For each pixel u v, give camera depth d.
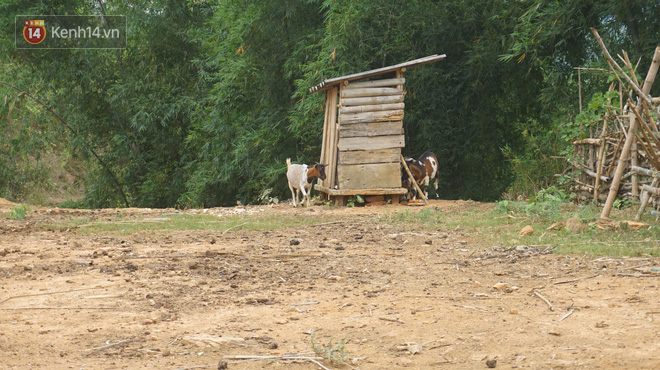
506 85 18.55
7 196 25.55
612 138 10.86
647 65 13.18
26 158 25.77
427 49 17.28
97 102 23.39
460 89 17.98
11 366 3.84
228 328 4.61
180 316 4.96
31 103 23.62
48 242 8.98
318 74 16.08
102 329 4.61
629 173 10.17
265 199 17.84
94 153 23.64
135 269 6.81
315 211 12.94
